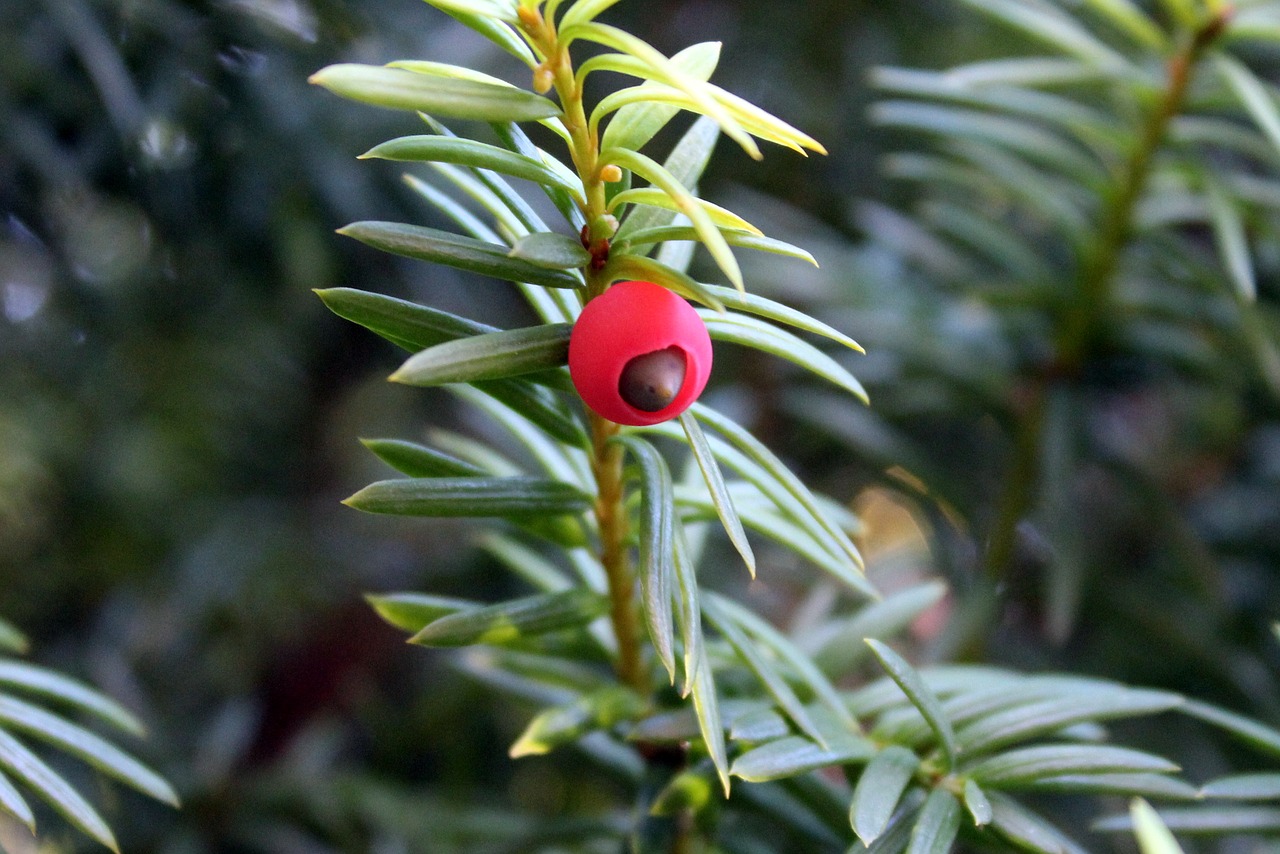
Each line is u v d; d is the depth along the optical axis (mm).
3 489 325
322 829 370
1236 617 357
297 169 323
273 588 399
